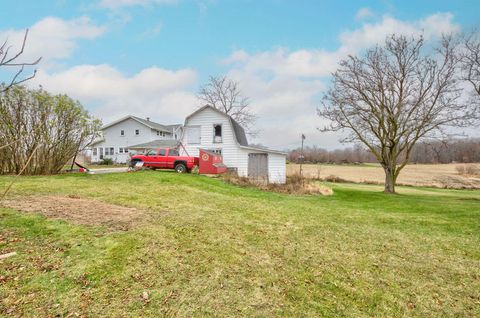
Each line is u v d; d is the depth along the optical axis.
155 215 5.77
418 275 3.81
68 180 9.77
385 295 3.20
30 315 2.32
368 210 9.48
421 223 7.24
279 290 3.15
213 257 3.87
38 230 4.03
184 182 11.84
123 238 4.12
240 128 25.58
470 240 5.64
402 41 16.97
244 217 6.52
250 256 4.06
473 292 3.38
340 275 3.66
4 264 3.02
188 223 5.39
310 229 5.90
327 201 11.98
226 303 2.80
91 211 5.51
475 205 11.65
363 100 17.81
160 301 2.72
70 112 12.09
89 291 2.75
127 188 9.07
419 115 17.17
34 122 10.91
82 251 3.54
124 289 2.85
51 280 2.85
